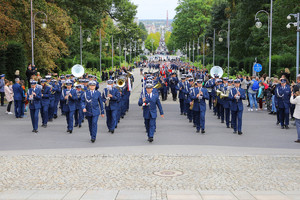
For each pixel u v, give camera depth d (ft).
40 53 116.37
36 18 112.06
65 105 49.47
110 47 320.09
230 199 23.11
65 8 143.43
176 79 95.30
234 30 192.54
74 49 207.72
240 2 186.39
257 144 41.73
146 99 42.70
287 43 149.18
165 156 35.17
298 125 43.01
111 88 49.01
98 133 49.16
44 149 38.65
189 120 59.47
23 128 52.75
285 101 52.08
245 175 28.94
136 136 46.83
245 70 158.81
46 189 25.45
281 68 110.32
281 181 27.30
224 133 49.24
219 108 63.46
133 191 24.81
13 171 30.17
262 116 66.80
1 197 23.61
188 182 27.09
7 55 103.40
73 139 44.68
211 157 34.78
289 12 141.79
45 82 53.52
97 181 27.40
